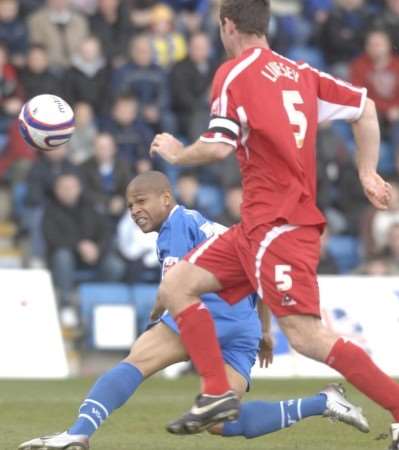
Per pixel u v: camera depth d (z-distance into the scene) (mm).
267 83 19969
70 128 22594
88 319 46312
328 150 52969
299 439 24453
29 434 25375
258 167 19938
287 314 19797
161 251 21859
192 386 37312
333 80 20688
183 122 54094
